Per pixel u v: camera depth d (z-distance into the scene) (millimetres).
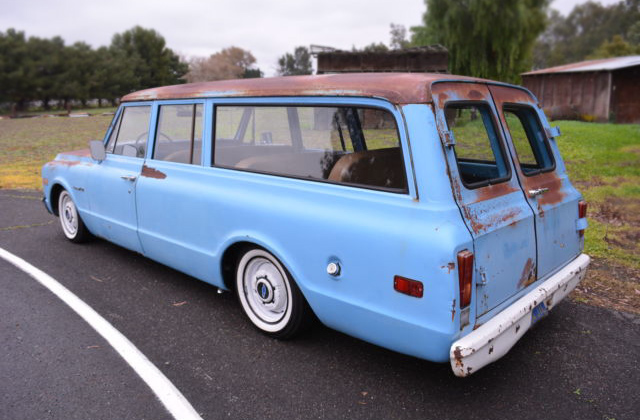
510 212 2744
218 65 95438
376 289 2623
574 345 3434
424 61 20906
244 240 3318
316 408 2734
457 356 2355
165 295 4293
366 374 3064
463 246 2369
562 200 3260
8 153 14961
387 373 3078
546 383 2975
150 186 4102
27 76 59156
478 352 2416
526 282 2891
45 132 22953
